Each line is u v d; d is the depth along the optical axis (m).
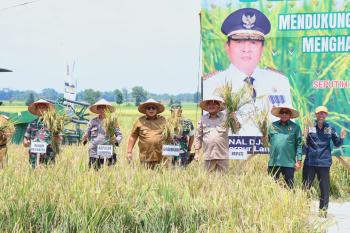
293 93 17.62
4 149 14.32
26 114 28.38
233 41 17.78
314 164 14.27
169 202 10.26
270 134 14.37
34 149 13.84
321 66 17.52
